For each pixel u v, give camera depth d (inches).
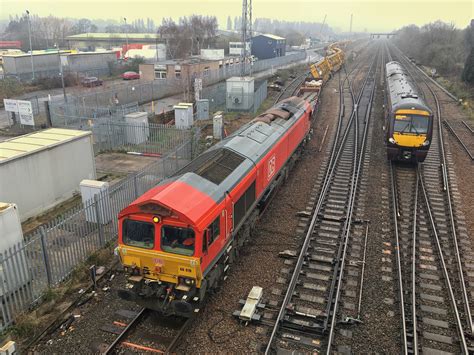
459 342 395.2
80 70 2444.6
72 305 445.7
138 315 419.8
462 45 2933.1
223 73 2128.4
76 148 731.4
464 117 1274.6
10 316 420.5
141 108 1481.3
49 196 683.4
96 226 550.6
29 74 2217.0
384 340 401.1
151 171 718.5
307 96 1336.1
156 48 3019.2
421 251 556.1
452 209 676.7
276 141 673.6
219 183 466.6
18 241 481.4
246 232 549.3
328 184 764.0
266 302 450.6
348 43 5556.1
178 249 390.0
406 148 828.0
